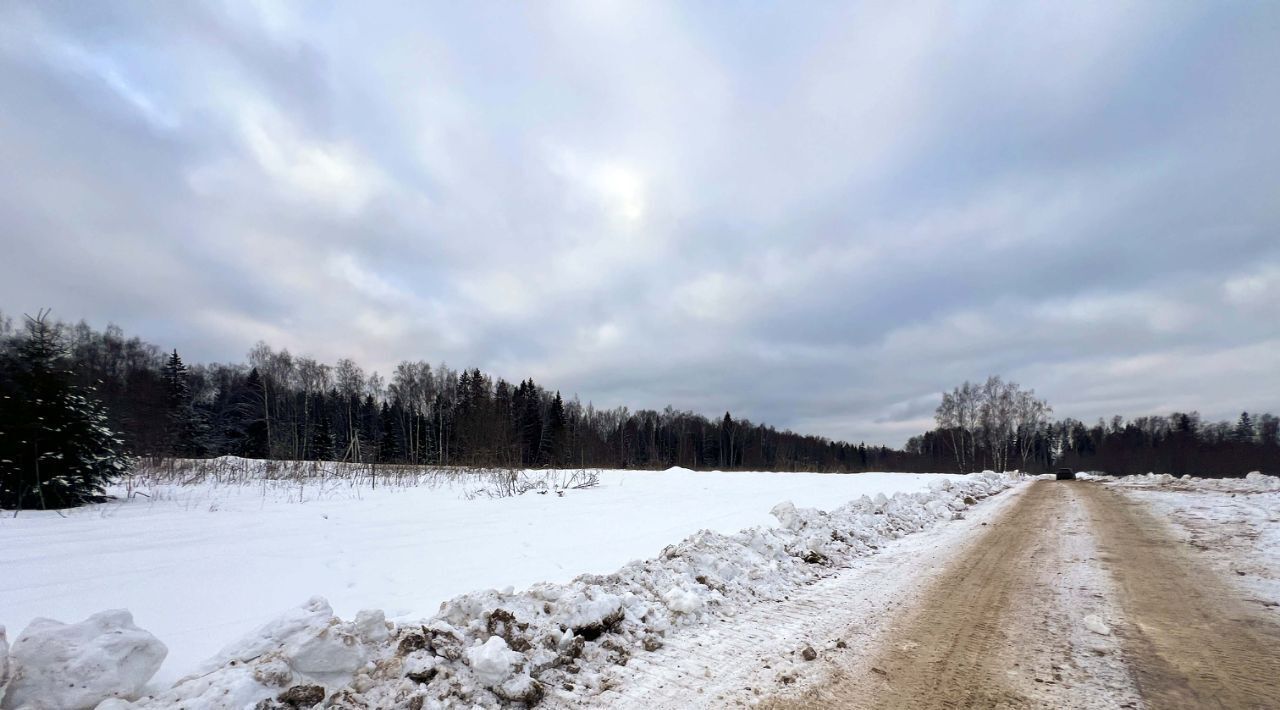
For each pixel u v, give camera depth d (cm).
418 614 492
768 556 755
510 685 359
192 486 1554
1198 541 975
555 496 1480
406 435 5547
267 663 323
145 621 452
